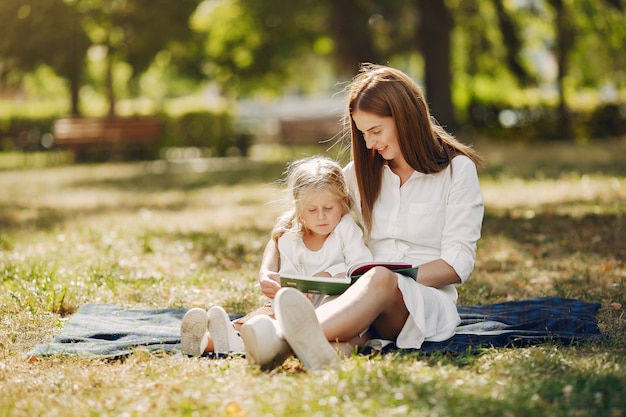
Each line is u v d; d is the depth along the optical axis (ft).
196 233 32.37
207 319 14.99
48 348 15.61
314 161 15.74
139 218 38.11
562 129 83.97
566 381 12.48
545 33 87.76
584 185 42.34
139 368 14.11
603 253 25.89
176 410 11.62
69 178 64.23
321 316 13.43
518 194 40.93
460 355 14.28
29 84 143.33
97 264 25.08
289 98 180.86
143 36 83.61
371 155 15.71
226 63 101.60
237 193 48.03
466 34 84.23
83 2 81.97
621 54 91.35
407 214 15.51
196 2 85.40
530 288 21.76
